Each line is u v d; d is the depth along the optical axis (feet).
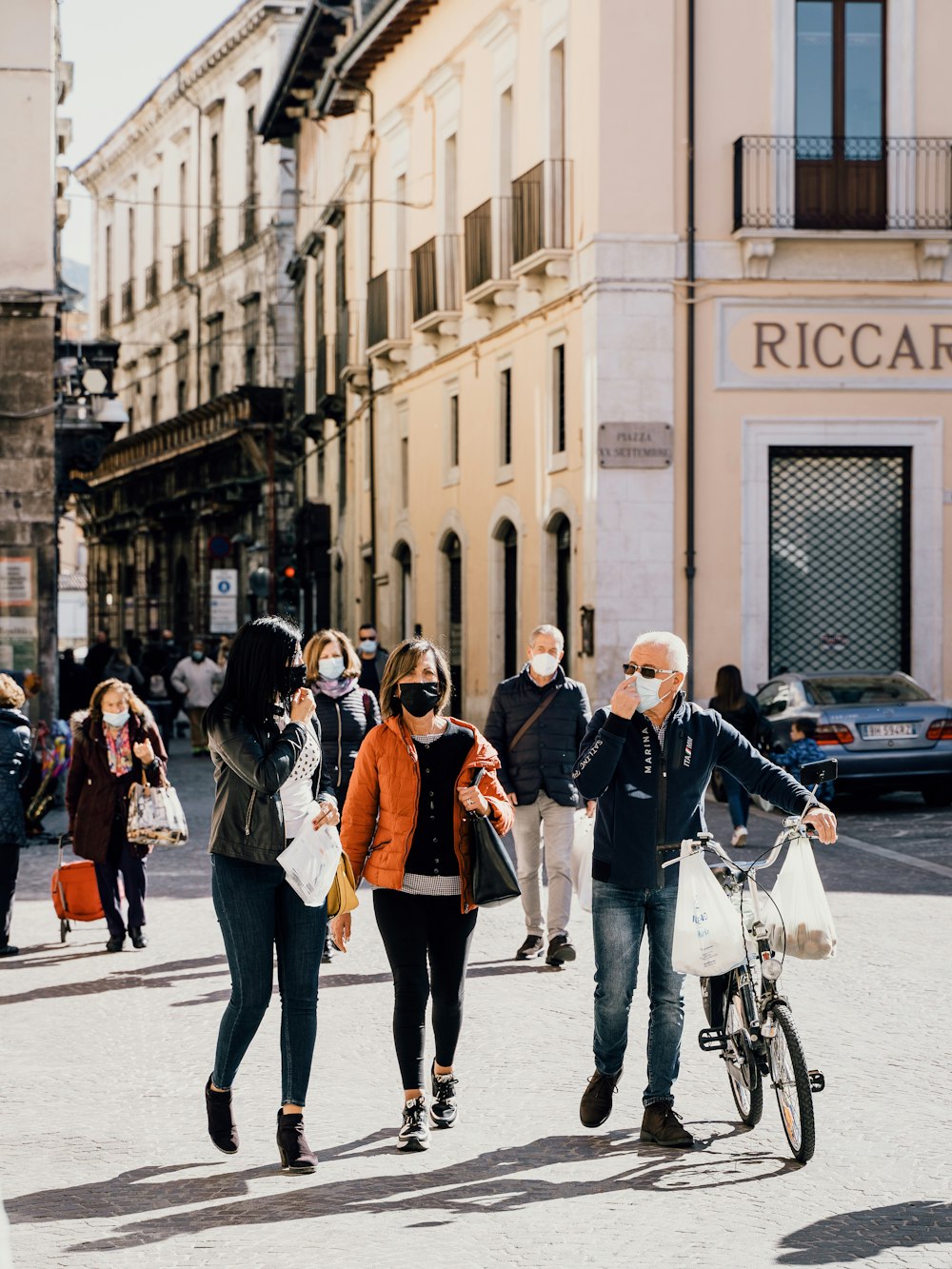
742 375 87.56
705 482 87.51
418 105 118.21
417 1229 22.13
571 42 91.15
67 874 43.37
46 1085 29.99
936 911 45.80
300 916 25.31
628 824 25.88
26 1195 23.91
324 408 143.33
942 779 68.23
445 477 114.01
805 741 67.15
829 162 87.86
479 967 39.91
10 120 87.45
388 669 26.96
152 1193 23.90
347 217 136.98
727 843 60.18
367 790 26.73
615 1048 26.50
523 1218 22.50
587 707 40.98
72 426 96.43
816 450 88.74
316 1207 23.13
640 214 86.79
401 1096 28.99
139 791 42.70
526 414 98.78
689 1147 25.54
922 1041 31.73
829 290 87.66
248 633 25.17
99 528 245.86
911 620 88.84
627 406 86.74
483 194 106.11
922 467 88.53
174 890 52.65
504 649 104.78
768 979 25.44
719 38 87.30
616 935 26.11
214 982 38.88
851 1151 25.09
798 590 88.79
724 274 87.30
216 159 199.41
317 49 139.95
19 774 43.70
